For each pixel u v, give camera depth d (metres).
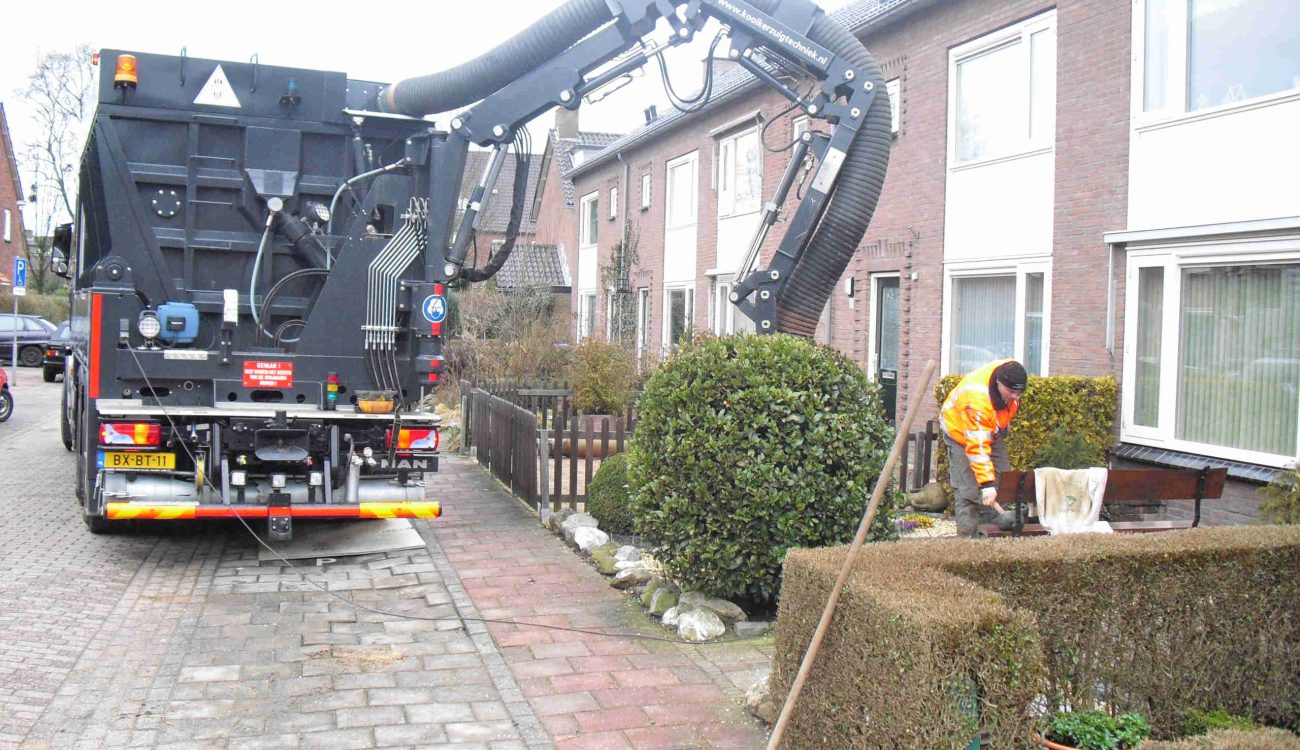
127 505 7.67
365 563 8.12
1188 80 9.47
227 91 8.28
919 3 12.77
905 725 3.59
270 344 8.47
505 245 8.91
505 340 20.27
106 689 5.30
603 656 5.85
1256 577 4.67
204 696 5.22
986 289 12.27
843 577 3.88
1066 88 10.78
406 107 8.62
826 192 8.45
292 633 6.29
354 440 8.26
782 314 8.61
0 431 16.78
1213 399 9.21
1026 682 3.60
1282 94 8.44
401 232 8.48
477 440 13.73
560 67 8.57
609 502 9.08
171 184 8.22
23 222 46.22
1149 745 3.51
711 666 5.67
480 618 6.57
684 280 22.61
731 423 6.18
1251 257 8.73
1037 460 9.25
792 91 8.64
